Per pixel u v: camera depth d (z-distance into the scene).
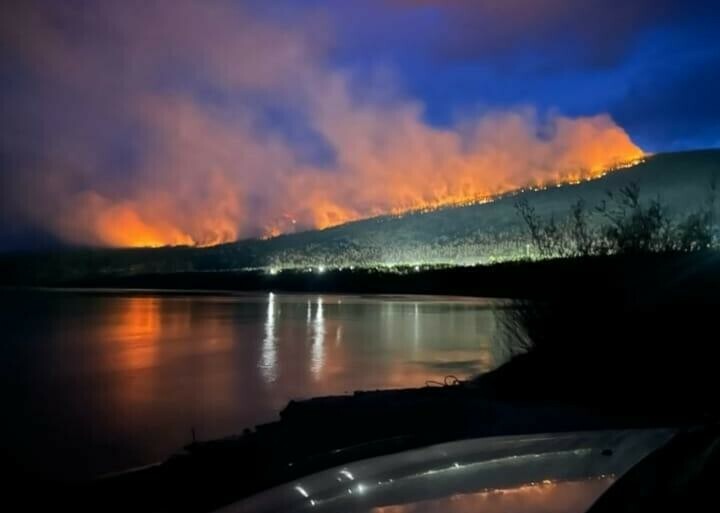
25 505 6.69
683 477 1.75
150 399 15.13
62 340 31.02
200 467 6.97
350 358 21.22
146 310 56.44
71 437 11.05
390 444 5.25
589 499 2.11
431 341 26.16
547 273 10.89
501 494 2.19
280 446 7.58
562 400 8.61
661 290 9.41
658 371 8.69
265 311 52.56
